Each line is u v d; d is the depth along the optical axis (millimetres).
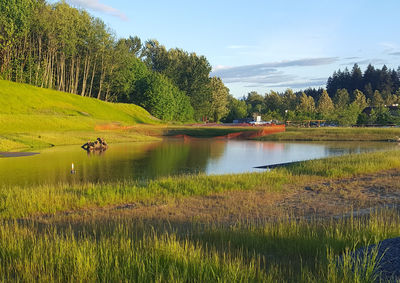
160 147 40344
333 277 4594
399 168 20422
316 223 8906
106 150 36219
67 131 49062
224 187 14711
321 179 17047
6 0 64812
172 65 123812
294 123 99625
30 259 5535
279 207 11531
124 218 10094
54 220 9828
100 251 5797
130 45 129375
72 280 4758
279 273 5172
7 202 11523
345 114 91750
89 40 80562
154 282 4711
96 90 95188
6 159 27781
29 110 57906
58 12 73562
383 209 10883
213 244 6832
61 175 20359
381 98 180500
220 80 135625
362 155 24781
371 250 5551
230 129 69125
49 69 79562
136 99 97688
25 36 69438
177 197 13172
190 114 115875
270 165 24953
